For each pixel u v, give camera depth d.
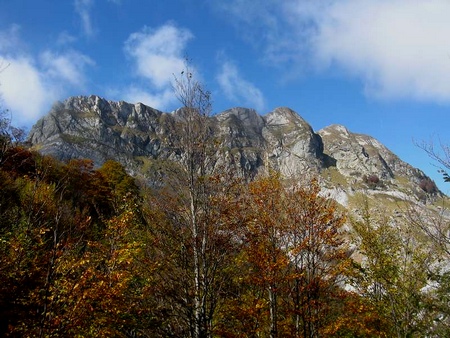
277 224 14.41
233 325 13.01
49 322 10.36
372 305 14.74
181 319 11.33
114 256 12.57
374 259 14.93
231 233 13.06
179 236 12.41
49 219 13.80
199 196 13.05
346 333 15.37
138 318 11.65
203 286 11.62
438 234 10.41
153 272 11.87
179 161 13.57
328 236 14.16
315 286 13.61
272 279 12.91
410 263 13.41
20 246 11.91
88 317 11.23
